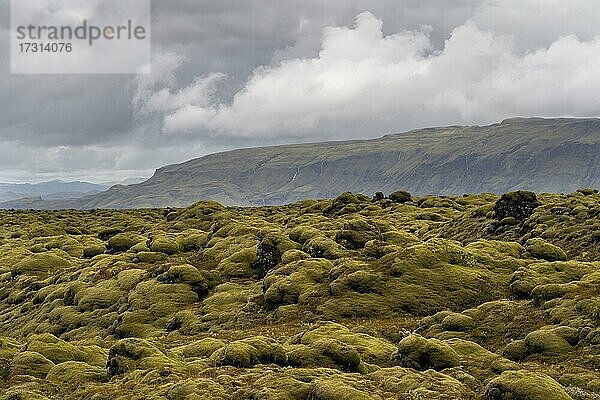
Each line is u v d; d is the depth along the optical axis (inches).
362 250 3127.5
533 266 2694.4
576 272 2546.8
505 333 1973.4
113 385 1473.9
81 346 2006.6
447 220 5654.5
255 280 3307.1
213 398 1261.1
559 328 1819.6
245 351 1584.6
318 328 2007.9
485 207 4965.6
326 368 1485.0
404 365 1610.5
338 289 2600.9
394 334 2124.8
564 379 1478.8
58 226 7081.7
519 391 1266.0
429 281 2588.6
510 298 2412.6
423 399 1251.2
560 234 3821.4
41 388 1542.8
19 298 4015.8
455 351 1685.5
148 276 3494.1
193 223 5777.6
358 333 1989.4
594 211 3946.9
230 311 2822.3
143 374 1508.4
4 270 4788.4
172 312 2994.6
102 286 3513.8
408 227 5433.1
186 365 1593.3
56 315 3363.7
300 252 3218.5
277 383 1326.3
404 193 7209.6
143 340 1732.3
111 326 2992.1
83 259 4867.1
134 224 7214.6
